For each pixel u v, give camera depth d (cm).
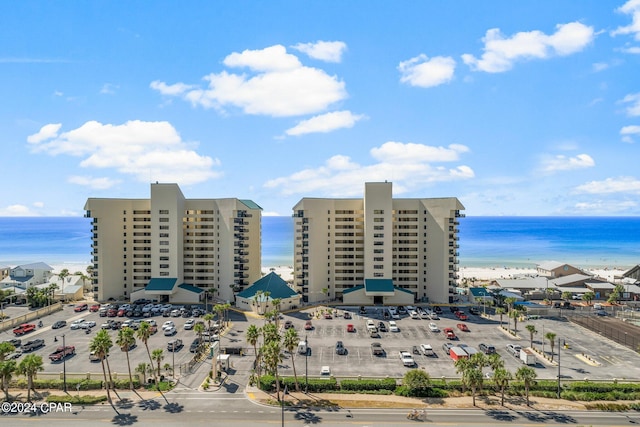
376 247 14300
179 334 10719
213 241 15125
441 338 10400
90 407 6656
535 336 10612
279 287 13862
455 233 14688
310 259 14562
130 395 7100
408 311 13050
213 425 6056
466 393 7175
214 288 15000
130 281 15175
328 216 15012
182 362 8681
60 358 8781
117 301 14738
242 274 15162
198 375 7988
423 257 14862
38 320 12150
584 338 10488
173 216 14650
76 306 13712
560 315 12850
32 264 18000
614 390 7162
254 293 13638
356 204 15112
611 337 10512
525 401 6906
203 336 10406
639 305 14525
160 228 14662
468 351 8838
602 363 8662
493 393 7200
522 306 12750
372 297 14088
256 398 6975
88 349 9450
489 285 17738
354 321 12031
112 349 9488
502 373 6562
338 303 14200
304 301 14612
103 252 14700
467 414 6438
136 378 7738
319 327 11388
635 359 8919
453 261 14650
